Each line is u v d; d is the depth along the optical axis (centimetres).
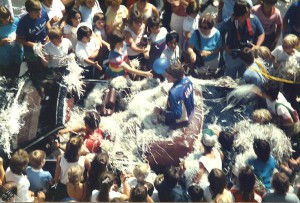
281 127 1002
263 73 1036
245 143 949
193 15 1144
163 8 1246
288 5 1403
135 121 966
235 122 984
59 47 1049
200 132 950
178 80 936
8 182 833
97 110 996
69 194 858
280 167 950
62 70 1048
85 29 1076
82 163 884
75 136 902
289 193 848
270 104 1002
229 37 1091
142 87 1028
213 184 830
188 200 840
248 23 1086
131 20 1118
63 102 962
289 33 1180
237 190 857
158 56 1108
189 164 902
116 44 1041
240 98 1009
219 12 1234
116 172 911
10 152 905
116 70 1053
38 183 881
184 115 947
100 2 1259
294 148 993
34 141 912
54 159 921
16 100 958
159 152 929
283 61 1072
